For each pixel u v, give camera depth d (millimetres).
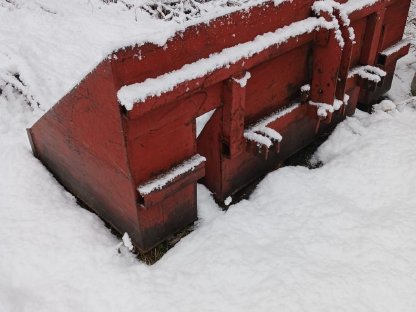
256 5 2762
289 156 4016
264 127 3232
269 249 2947
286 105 3561
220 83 2803
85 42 5645
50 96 4598
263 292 2654
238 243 2979
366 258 2912
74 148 3072
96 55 5355
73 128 2914
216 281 2738
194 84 2492
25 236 3055
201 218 3326
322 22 3178
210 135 3160
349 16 3445
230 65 2660
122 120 2352
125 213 2922
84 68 5086
